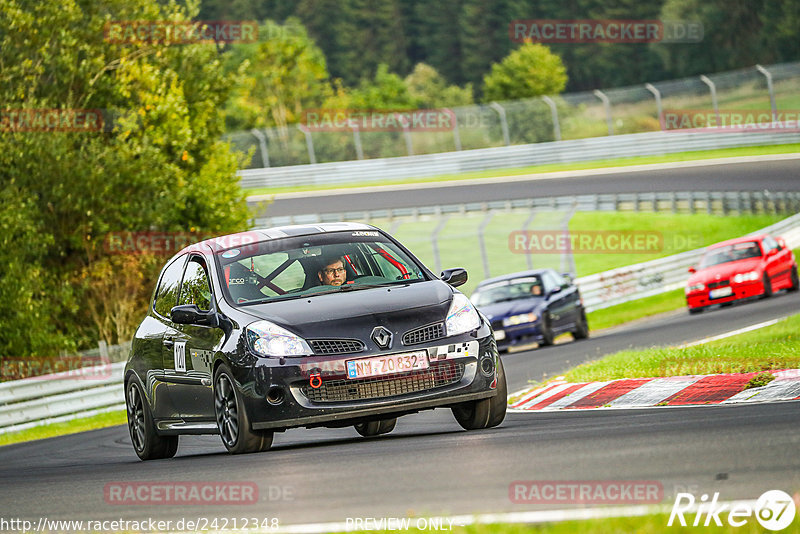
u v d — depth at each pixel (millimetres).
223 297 30375
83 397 67562
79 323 96812
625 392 36281
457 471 21203
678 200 140625
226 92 111062
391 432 35969
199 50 109125
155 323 34344
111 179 92500
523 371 58312
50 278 93750
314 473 22859
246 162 112188
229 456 28766
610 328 88062
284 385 27422
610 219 140875
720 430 23641
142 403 34781
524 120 197750
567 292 79438
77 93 98188
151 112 100625
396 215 153125
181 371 31672
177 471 26344
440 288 29953
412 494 19109
